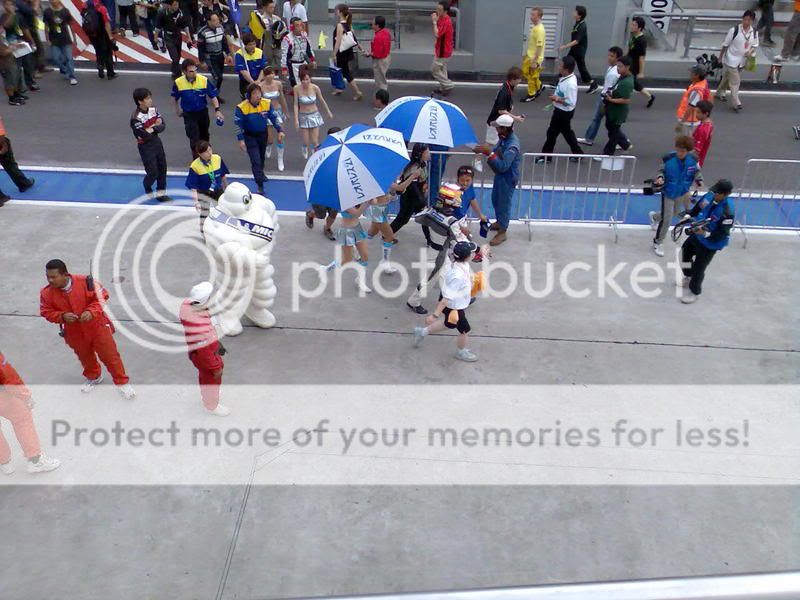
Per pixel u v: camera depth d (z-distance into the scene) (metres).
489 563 5.71
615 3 17.48
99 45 16.67
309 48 15.02
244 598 5.40
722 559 5.75
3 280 9.39
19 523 6.00
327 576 5.58
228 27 19.03
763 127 15.14
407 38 19.41
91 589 5.46
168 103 15.73
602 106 13.57
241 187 7.90
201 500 6.26
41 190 11.87
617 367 8.01
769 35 18.73
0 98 15.83
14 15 15.25
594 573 5.63
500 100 12.53
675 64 18.00
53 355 8.05
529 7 17.70
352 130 8.43
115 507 6.18
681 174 9.60
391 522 6.07
